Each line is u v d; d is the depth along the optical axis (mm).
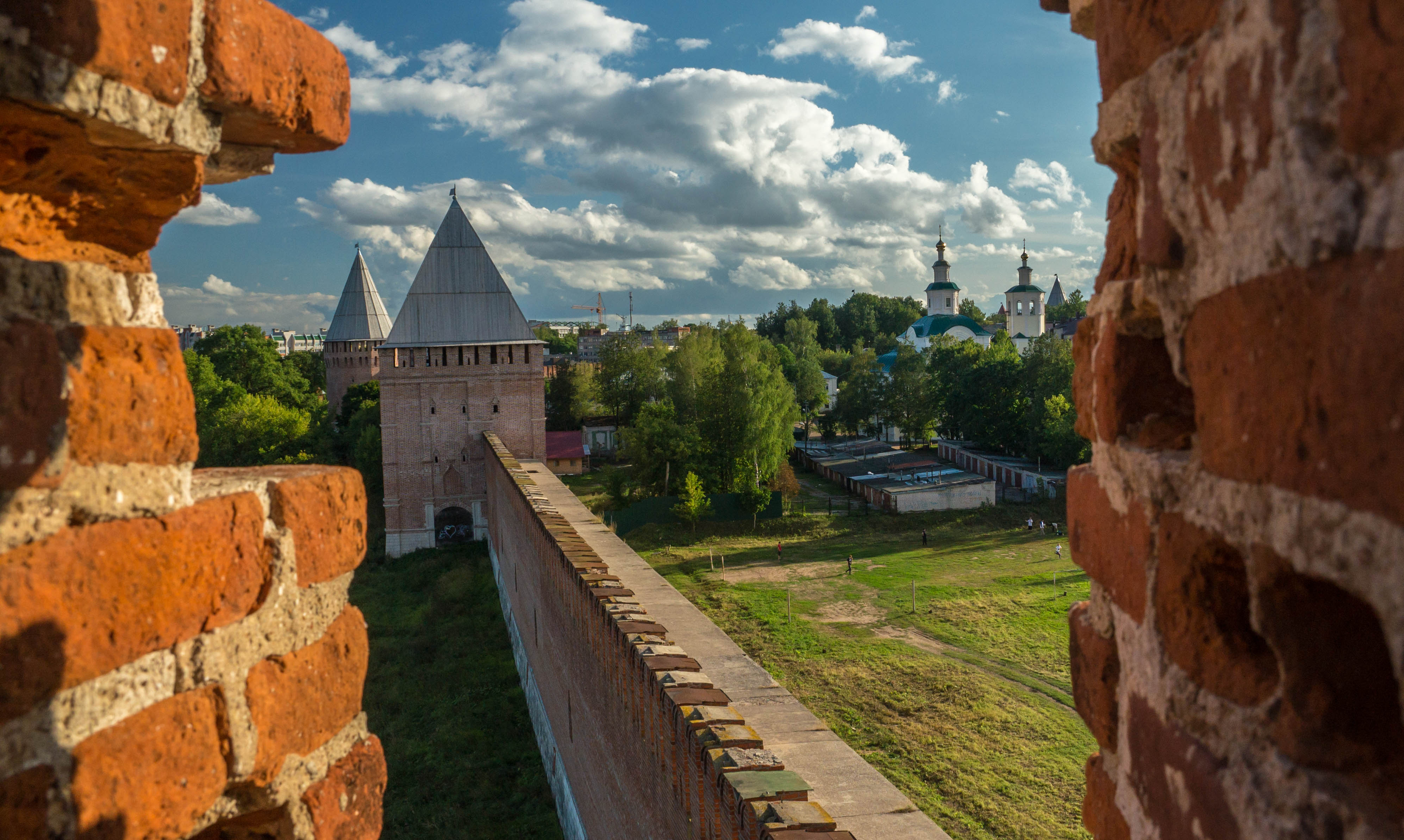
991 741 19391
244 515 2182
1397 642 1066
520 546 25516
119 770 1838
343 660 2545
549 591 18750
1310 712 1351
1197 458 1595
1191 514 1583
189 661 2029
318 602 2447
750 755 7102
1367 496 1102
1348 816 1220
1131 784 1859
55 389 1746
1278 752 1371
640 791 10188
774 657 26000
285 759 2283
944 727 20266
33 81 1744
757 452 49562
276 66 2297
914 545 42406
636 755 10391
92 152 1971
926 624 29281
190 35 2068
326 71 2494
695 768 7625
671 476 48656
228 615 2115
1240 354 1391
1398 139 1047
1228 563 1562
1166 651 1679
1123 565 1873
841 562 39125
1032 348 63062
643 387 80312
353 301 87938
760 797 6324
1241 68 1345
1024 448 60375
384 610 35688
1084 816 2191
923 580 35375
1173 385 1938
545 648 19656
